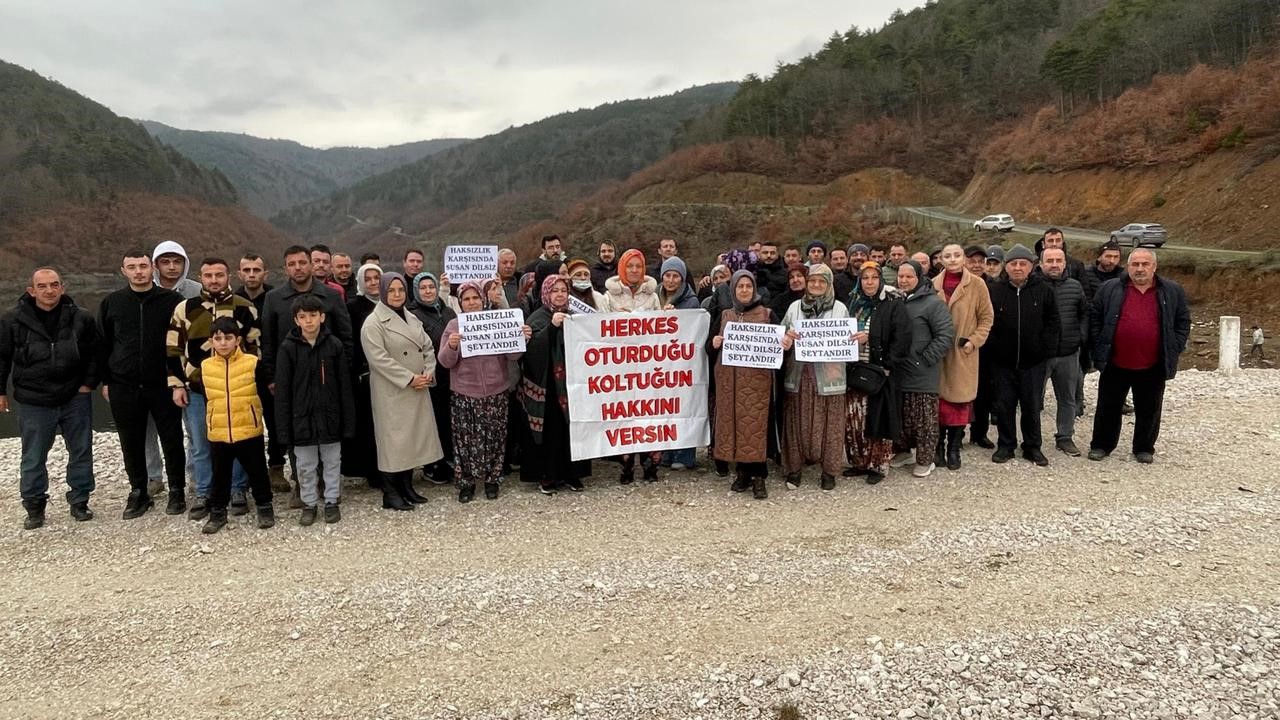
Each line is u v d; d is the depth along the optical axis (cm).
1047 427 915
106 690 404
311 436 611
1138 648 421
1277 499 648
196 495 650
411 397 660
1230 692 383
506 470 757
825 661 413
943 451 777
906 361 683
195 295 689
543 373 680
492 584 512
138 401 645
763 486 675
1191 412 995
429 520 638
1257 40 5162
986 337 729
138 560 570
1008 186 5741
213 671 419
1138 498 657
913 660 412
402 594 501
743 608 475
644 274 750
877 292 682
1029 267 737
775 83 11675
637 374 704
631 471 729
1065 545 557
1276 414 972
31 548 598
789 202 8956
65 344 632
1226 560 530
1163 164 4175
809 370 677
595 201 11050
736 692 388
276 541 599
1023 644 426
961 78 9812
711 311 796
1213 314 2498
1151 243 3275
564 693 391
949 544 561
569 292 754
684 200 9606
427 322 720
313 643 445
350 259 819
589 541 585
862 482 710
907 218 6019
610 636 445
